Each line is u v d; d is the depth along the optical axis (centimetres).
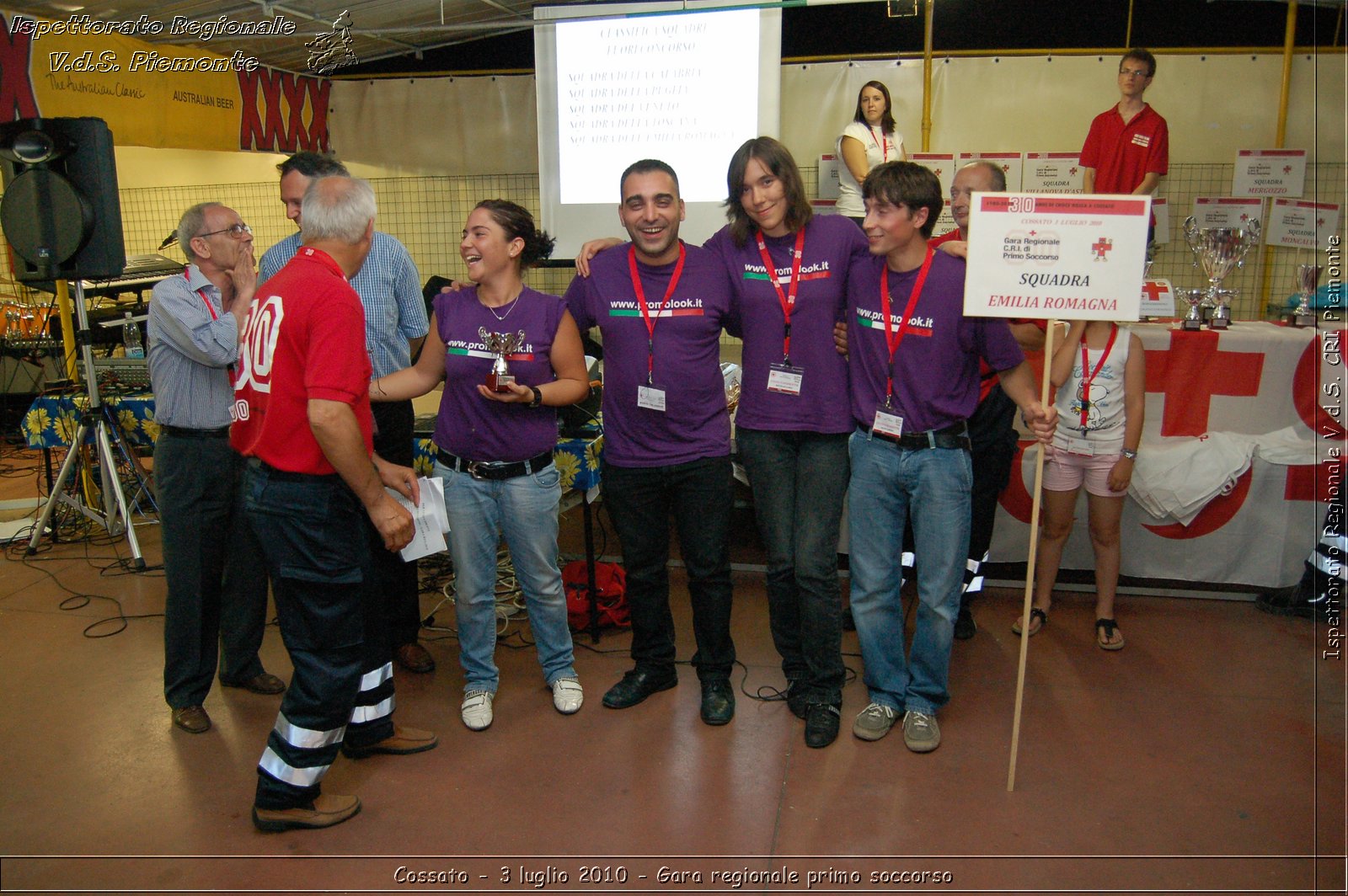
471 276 270
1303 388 380
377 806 249
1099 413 333
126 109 502
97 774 266
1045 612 362
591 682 320
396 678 327
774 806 247
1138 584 400
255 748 280
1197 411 390
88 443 475
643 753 274
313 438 221
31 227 405
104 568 438
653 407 271
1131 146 532
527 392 260
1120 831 234
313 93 718
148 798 254
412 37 693
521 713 299
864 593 278
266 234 799
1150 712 294
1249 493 378
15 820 244
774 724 289
